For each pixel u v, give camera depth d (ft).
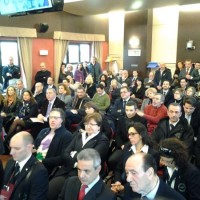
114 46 33.73
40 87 18.39
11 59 23.72
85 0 23.93
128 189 5.80
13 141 6.48
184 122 10.29
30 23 26.50
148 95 15.96
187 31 30.55
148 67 30.94
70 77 25.02
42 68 26.00
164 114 12.93
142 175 4.73
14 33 24.52
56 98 15.79
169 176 6.51
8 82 23.53
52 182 8.27
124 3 25.35
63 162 9.02
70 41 30.04
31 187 6.34
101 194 5.71
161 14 31.53
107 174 9.59
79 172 5.69
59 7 13.66
